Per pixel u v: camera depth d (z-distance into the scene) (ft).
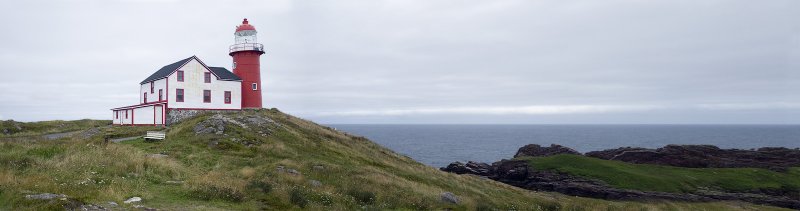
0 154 76.18
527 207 94.32
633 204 125.39
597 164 175.01
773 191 153.79
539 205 100.53
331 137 161.68
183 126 133.80
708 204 132.36
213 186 63.87
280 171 86.07
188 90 171.32
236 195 61.41
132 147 96.73
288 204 61.62
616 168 170.60
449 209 77.10
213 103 177.58
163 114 162.61
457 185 115.03
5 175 58.23
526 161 193.77
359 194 75.46
